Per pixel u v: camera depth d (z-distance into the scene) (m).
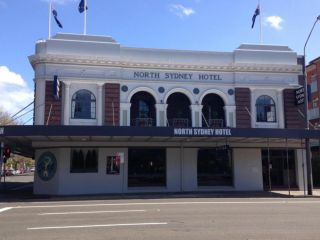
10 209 16.02
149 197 22.88
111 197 23.03
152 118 28.94
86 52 28.39
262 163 29.77
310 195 24.56
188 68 29.45
